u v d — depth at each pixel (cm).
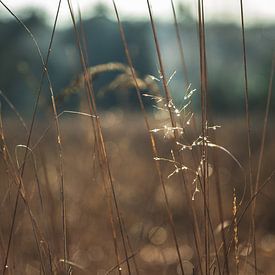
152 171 645
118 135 818
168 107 276
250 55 1577
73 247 419
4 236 332
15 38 1709
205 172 271
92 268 401
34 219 286
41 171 502
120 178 643
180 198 562
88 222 450
